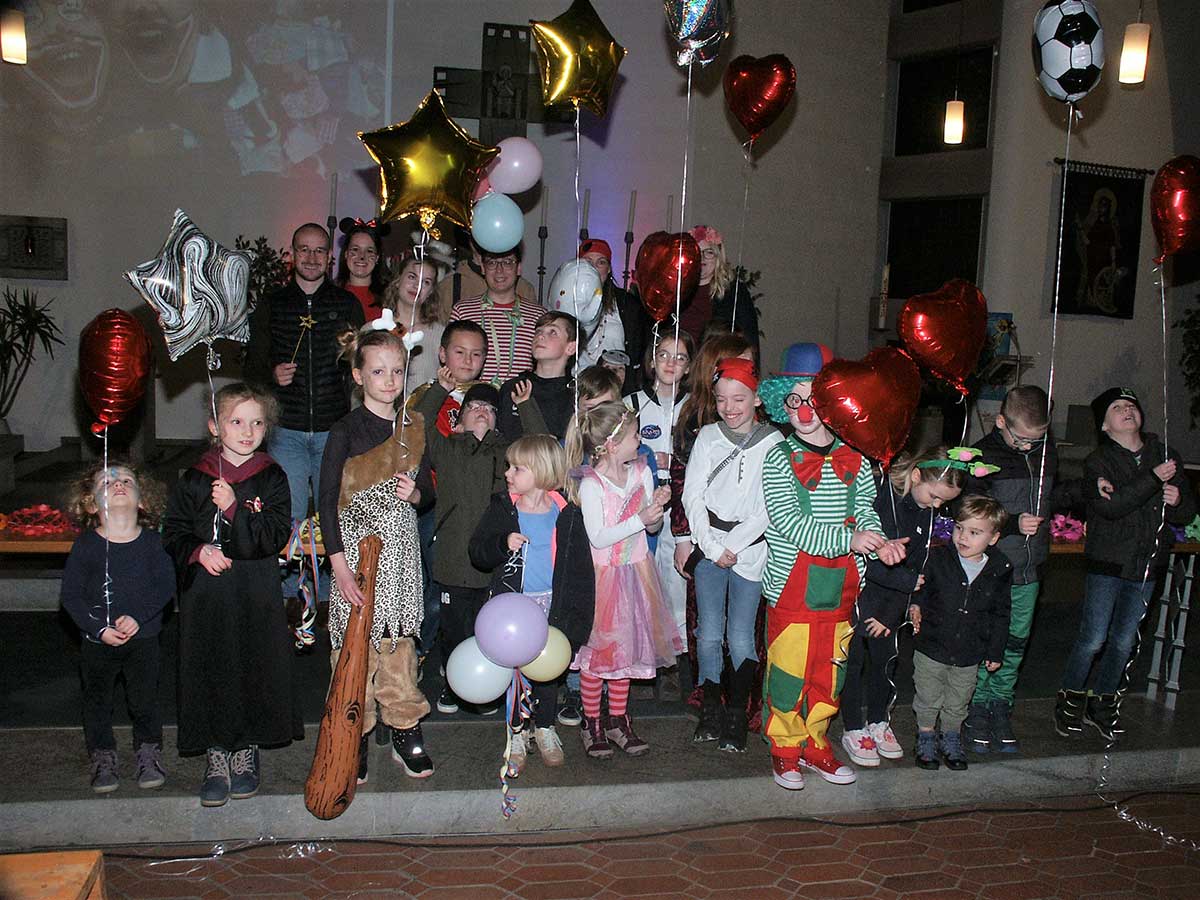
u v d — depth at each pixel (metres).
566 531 3.64
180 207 8.98
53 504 7.05
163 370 8.96
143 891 3.10
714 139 10.54
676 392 4.41
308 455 4.80
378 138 4.02
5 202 8.61
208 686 3.30
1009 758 4.11
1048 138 10.74
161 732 3.57
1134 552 4.27
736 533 3.86
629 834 3.62
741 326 5.33
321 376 4.77
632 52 10.05
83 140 8.72
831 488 3.66
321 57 9.16
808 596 3.64
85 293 8.87
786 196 11.18
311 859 3.34
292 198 9.22
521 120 9.64
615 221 10.11
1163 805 4.10
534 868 3.36
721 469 3.87
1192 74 11.25
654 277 4.36
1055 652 5.66
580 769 3.77
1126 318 11.32
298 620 4.78
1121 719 4.65
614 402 3.82
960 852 3.62
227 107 9.02
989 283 10.87
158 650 3.49
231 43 8.97
